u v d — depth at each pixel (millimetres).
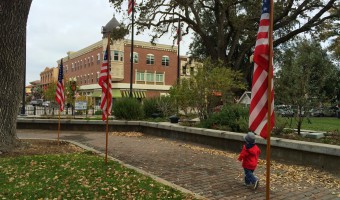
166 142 13781
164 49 62062
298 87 11922
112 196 5957
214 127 13828
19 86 10578
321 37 27938
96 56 58469
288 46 33844
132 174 7465
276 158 10188
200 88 15500
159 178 7348
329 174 8352
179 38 28109
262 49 4410
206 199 5980
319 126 20031
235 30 30078
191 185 7059
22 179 6938
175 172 8211
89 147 11773
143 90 59188
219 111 14672
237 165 9156
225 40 30859
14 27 10328
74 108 28562
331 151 8695
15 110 10492
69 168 7828
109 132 17516
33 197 5840
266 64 4414
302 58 12117
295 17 27625
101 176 7223
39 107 39562
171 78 62969
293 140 10047
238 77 18672
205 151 11516
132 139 14703
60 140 13180
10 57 10250
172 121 16750
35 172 7461
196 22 31000
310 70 12000
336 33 28969
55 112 32938
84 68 64312
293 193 6629
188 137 14070
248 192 6602
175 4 27875
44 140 13000
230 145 11812
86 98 35812
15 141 10484
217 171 8383
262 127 4434
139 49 58969
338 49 32469
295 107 12195
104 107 8922
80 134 16484
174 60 63531
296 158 9656
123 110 19516
